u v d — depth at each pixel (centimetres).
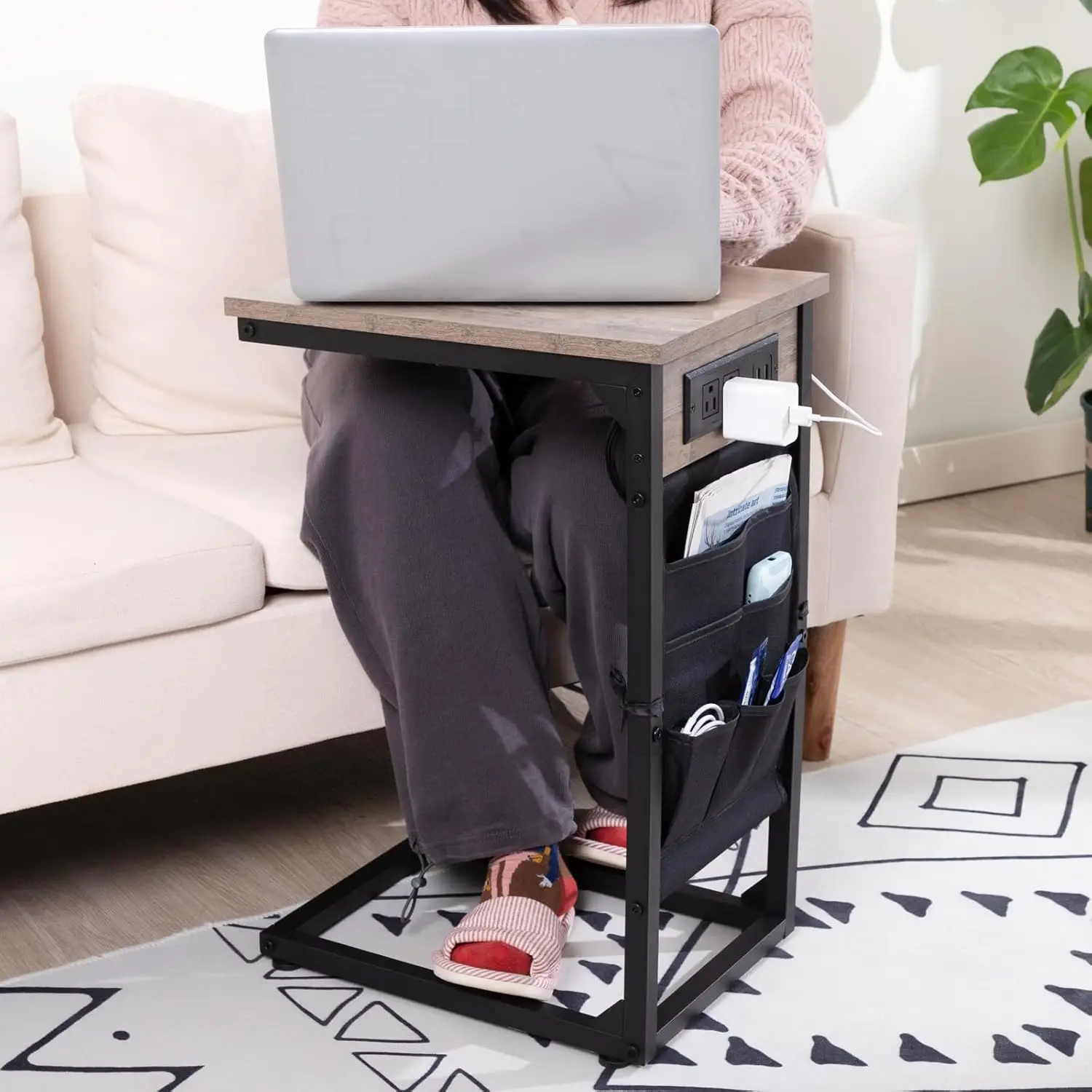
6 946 145
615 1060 125
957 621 225
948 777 176
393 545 130
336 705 151
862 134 257
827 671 178
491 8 152
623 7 149
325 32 107
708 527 121
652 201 110
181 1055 126
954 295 275
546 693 137
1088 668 208
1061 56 274
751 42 147
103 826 168
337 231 113
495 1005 129
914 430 278
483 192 110
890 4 253
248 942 144
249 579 143
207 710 144
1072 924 145
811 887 153
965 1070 123
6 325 169
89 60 193
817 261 166
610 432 128
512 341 109
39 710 135
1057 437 291
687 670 122
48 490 156
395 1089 122
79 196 185
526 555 140
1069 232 283
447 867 156
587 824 149
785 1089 121
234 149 180
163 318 178
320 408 138
